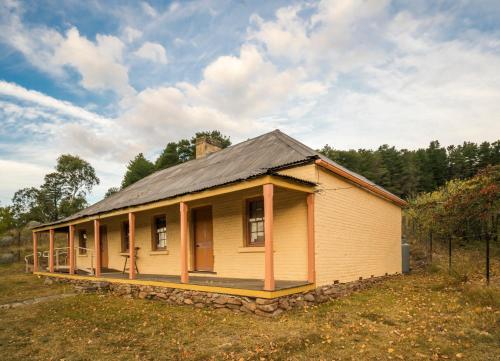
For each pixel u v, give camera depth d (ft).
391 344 15.87
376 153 203.92
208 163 44.04
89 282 39.78
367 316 21.43
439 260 48.01
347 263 31.55
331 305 24.99
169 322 21.72
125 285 35.01
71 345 17.84
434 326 18.66
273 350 15.39
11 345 18.26
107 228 53.47
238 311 23.31
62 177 145.89
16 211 132.46
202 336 18.16
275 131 41.14
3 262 73.72
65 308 28.12
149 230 44.01
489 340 15.96
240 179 23.65
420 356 14.25
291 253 28.09
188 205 37.47
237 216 32.37
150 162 143.74
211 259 35.17
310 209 26.61
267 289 21.56
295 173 28.68
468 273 34.42
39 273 53.06
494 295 23.56
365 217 36.37
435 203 51.13
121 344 17.58
